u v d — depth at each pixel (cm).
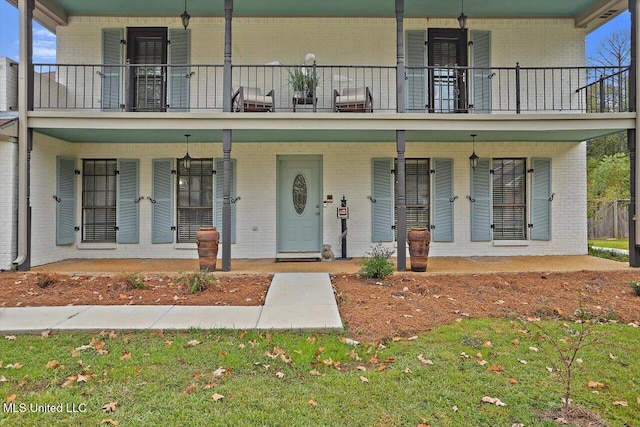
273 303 511
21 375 318
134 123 703
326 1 805
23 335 406
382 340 396
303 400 284
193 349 370
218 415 265
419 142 891
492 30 890
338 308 492
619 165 1623
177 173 884
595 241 1300
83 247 866
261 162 883
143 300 530
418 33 881
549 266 747
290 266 763
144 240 877
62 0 801
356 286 600
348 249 887
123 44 865
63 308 489
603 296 540
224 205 701
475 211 894
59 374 321
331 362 342
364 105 793
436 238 890
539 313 480
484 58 883
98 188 884
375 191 887
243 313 470
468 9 846
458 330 421
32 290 575
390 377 319
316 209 898
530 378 317
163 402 280
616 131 756
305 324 427
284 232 898
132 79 864
